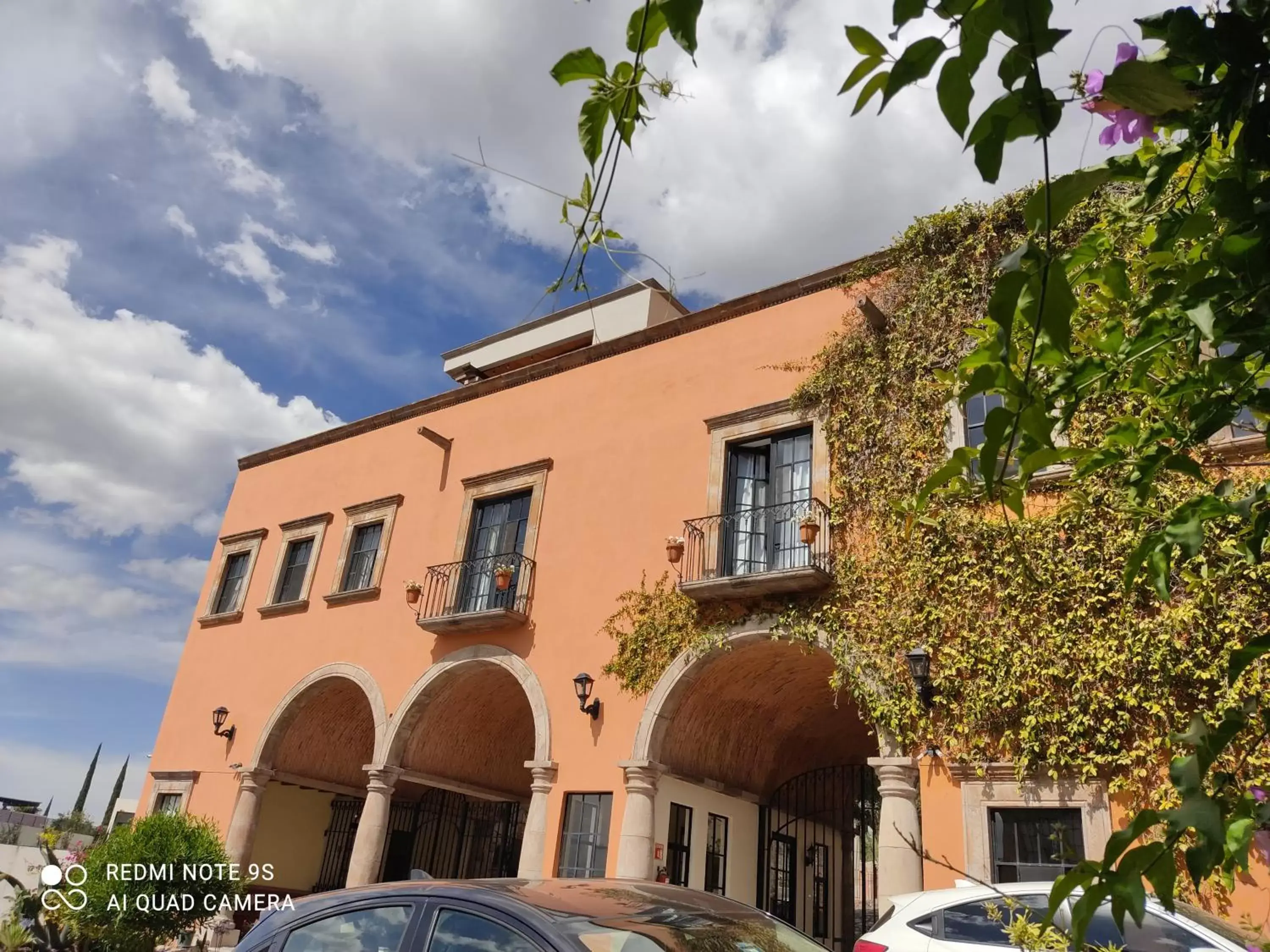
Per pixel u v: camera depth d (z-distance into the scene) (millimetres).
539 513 12789
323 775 15375
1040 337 1935
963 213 10055
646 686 10516
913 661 8375
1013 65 1132
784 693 11398
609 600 11344
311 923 3525
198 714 15844
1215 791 1437
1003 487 1898
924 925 5664
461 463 14367
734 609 10141
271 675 15133
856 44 1248
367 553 15141
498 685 13141
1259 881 6246
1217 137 1715
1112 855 1223
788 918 12031
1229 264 1662
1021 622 8047
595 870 10047
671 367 12312
